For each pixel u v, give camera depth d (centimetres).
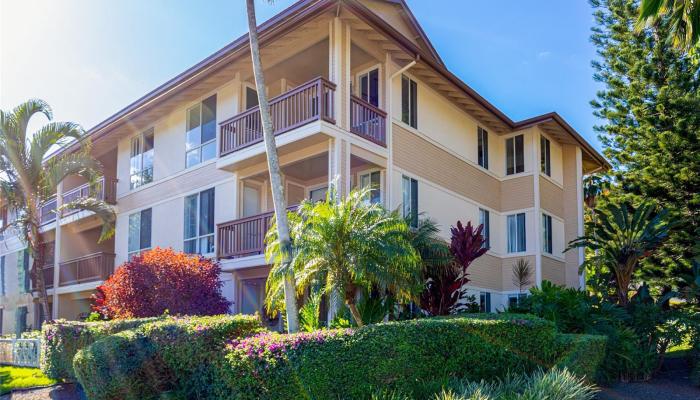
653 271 2256
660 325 1245
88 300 2512
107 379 855
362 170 1650
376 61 1659
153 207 2059
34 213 1723
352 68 1712
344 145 1450
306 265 1119
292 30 1446
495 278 2125
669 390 1105
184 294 1405
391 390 779
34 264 1733
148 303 1388
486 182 2145
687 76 2219
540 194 2198
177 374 862
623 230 1435
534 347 969
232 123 1681
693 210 2205
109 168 2588
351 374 752
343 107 1466
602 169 2686
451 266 1395
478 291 2002
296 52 1606
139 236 2108
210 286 1460
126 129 2178
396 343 802
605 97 2516
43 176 1753
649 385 1148
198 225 1858
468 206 2003
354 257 1111
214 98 1848
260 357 719
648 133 2281
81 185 2498
